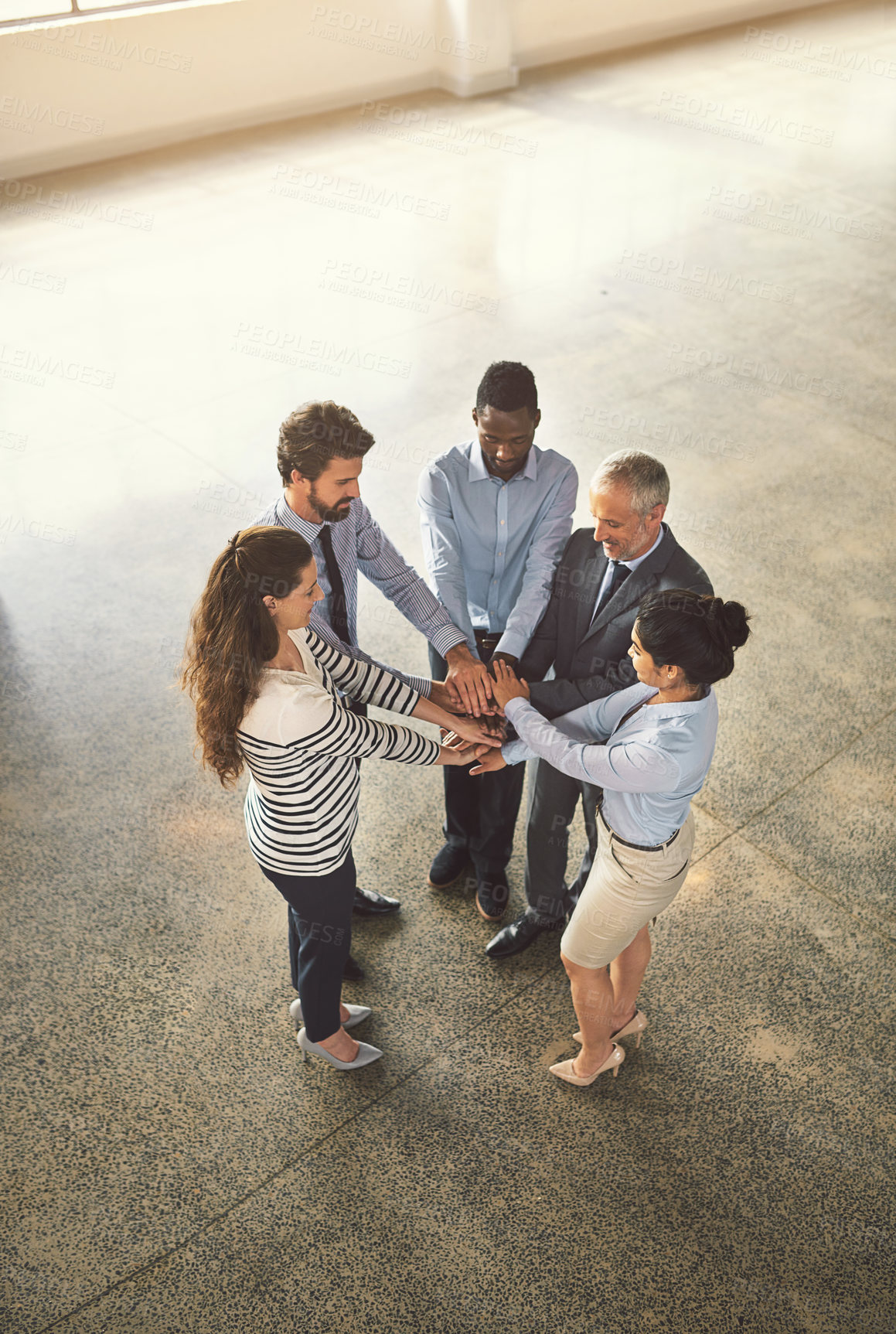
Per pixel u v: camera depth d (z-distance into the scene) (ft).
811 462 17.76
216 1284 7.57
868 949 10.11
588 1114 8.70
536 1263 7.71
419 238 25.44
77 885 10.61
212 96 29.94
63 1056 9.07
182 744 12.32
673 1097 8.84
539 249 25.12
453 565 8.89
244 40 29.55
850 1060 9.12
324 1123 8.61
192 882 10.68
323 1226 7.92
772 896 10.61
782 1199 8.11
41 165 27.86
